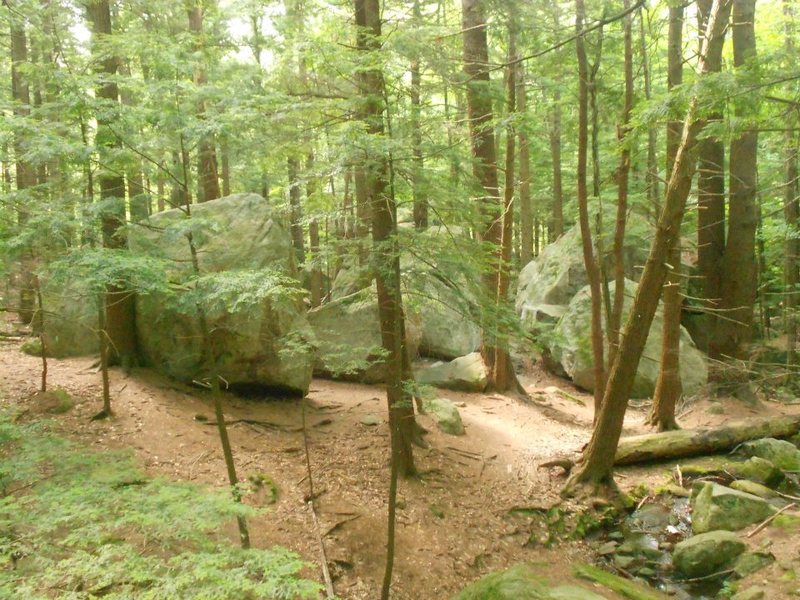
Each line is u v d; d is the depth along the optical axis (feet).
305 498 21.54
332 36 21.04
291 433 26.18
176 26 34.86
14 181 34.17
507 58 33.53
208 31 28.32
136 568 9.09
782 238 38.45
